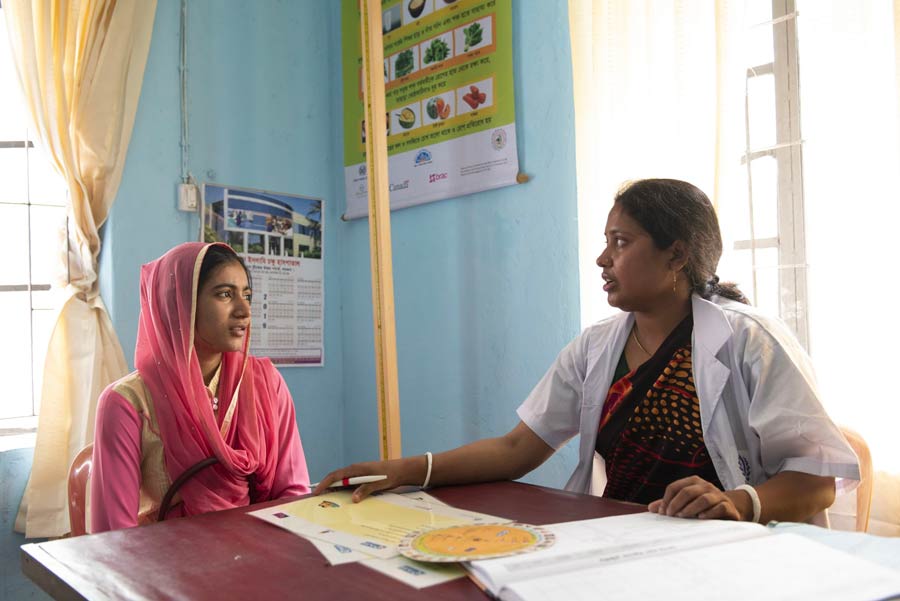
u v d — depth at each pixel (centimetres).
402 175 276
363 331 299
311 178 302
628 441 134
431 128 265
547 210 228
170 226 260
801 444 114
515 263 239
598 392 141
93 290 240
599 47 207
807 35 173
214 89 274
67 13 234
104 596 73
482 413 250
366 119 246
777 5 181
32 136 230
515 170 235
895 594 64
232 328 159
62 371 229
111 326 238
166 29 262
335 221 309
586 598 63
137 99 247
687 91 188
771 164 183
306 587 73
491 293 247
